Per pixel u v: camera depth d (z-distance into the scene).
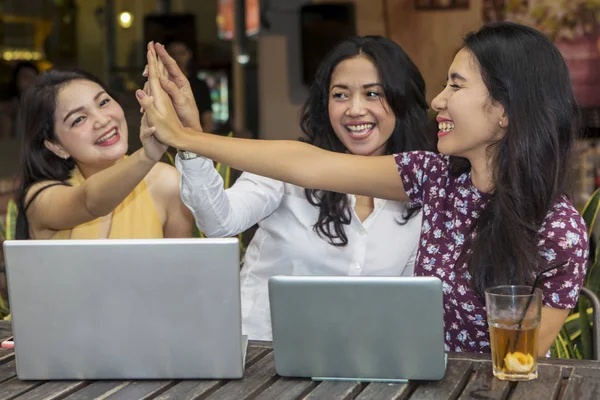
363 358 1.56
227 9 9.80
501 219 1.82
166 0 9.60
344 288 1.53
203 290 1.56
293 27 7.07
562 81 1.83
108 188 2.20
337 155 2.02
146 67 2.04
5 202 5.20
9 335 1.98
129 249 1.56
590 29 6.40
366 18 6.92
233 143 1.96
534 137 1.80
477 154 1.91
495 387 1.53
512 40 1.81
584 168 5.52
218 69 9.01
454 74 1.86
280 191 2.34
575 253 1.78
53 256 1.57
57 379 1.63
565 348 2.53
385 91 2.29
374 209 2.32
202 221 2.15
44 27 9.98
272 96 7.19
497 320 1.55
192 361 1.60
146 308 1.58
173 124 1.98
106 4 9.04
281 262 2.37
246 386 1.57
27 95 2.57
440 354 1.53
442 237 1.98
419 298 1.50
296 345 1.57
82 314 1.59
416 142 2.40
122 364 1.61
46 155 2.61
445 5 6.72
